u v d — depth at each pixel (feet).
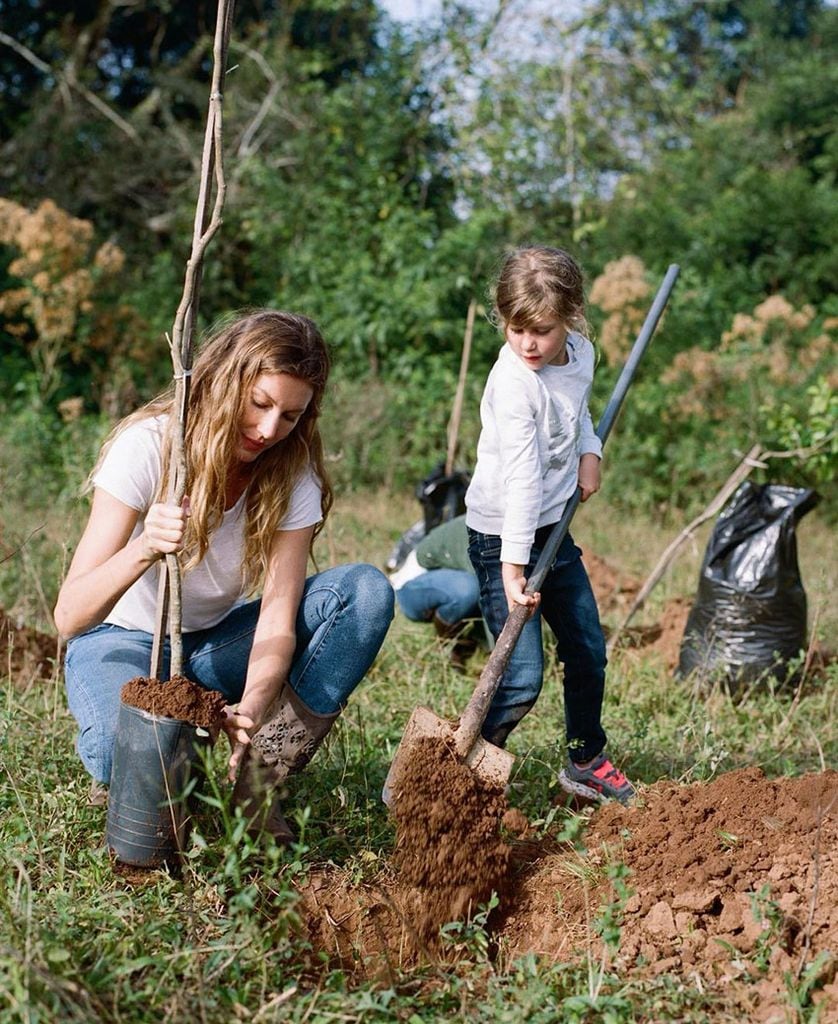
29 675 14.88
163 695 9.01
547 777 12.26
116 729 9.34
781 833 9.78
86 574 9.37
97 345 37.76
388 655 16.40
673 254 48.75
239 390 9.36
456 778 9.73
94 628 10.55
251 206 44.47
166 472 9.68
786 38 82.17
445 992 8.52
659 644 19.10
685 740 13.60
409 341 38.32
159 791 8.97
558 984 8.63
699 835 9.87
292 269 40.42
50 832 9.61
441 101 43.09
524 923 9.66
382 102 43.24
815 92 63.82
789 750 14.51
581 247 44.27
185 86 49.73
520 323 10.91
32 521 24.08
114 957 8.02
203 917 8.80
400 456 34.60
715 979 8.65
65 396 38.55
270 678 9.78
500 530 11.50
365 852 10.20
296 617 10.47
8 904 8.24
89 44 53.21
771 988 8.38
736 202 53.67
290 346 9.38
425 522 22.16
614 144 47.91
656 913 9.17
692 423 32.91
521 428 11.01
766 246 52.39
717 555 17.90
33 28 52.60
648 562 26.07
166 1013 7.60
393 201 39.99
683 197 56.75
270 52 49.39
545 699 15.07
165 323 41.14
